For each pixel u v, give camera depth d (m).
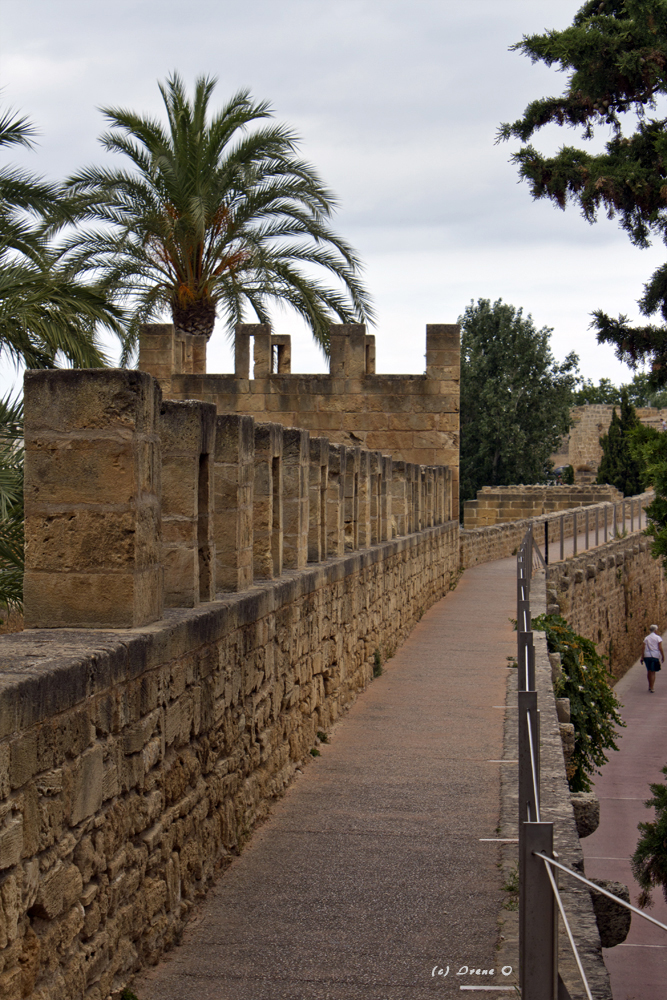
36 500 5.46
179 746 5.95
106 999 4.72
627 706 30.19
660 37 16.47
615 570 34.56
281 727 8.85
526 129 17.69
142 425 5.53
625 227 17.17
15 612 13.09
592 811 8.30
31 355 12.49
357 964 5.53
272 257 23.75
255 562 9.17
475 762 9.86
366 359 26.98
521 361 56.62
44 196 14.07
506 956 5.64
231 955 5.62
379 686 13.66
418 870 6.98
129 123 21.20
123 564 5.43
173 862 5.80
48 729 4.12
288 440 10.43
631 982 12.34
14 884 3.81
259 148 21.38
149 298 23.94
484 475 56.94
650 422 60.81
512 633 18.44
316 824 7.98
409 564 18.53
